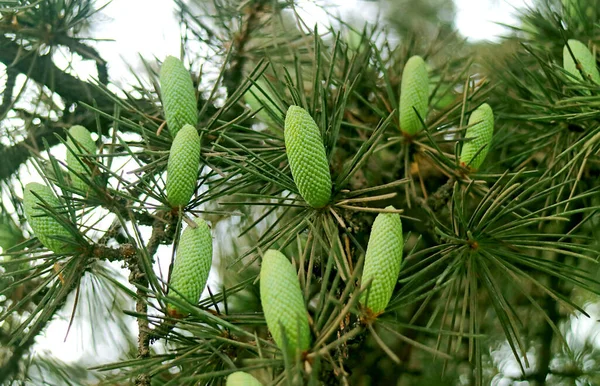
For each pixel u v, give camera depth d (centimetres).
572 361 63
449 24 70
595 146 46
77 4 56
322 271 39
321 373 36
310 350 33
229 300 57
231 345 38
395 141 47
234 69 56
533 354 65
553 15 55
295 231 40
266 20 57
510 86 54
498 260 40
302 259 36
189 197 41
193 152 40
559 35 56
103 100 58
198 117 45
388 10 71
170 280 38
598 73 48
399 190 56
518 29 56
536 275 58
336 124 41
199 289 38
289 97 51
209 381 38
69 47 57
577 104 46
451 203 42
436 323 59
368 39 52
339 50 56
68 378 58
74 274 40
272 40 58
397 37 68
